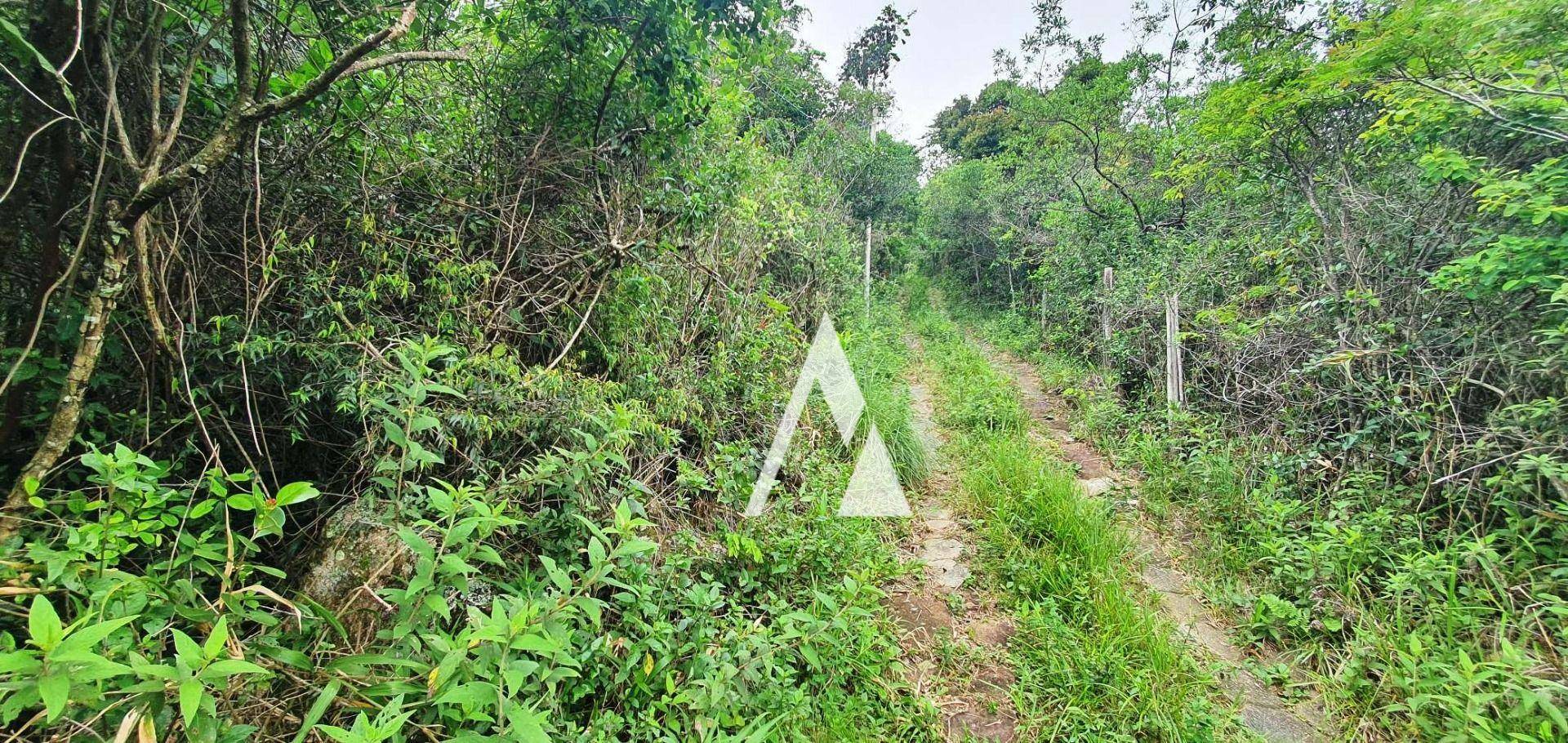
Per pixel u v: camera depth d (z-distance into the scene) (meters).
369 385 1.97
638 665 1.90
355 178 2.41
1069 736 2.12
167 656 1.37
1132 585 3.06
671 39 3.00
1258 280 5.03
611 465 2.23
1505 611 2.29
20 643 1.28
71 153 1.57
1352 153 4.25
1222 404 4.62
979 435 5.21
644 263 3.14
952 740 2.13
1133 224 8.31
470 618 1.37
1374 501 3.12
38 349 1.59
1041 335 9.08
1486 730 1.88
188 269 1.89
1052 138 10.86
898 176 13.43
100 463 1.24
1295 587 2.84
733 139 4.54
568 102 3.13
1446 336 3.24
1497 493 2.65
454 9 2.61
